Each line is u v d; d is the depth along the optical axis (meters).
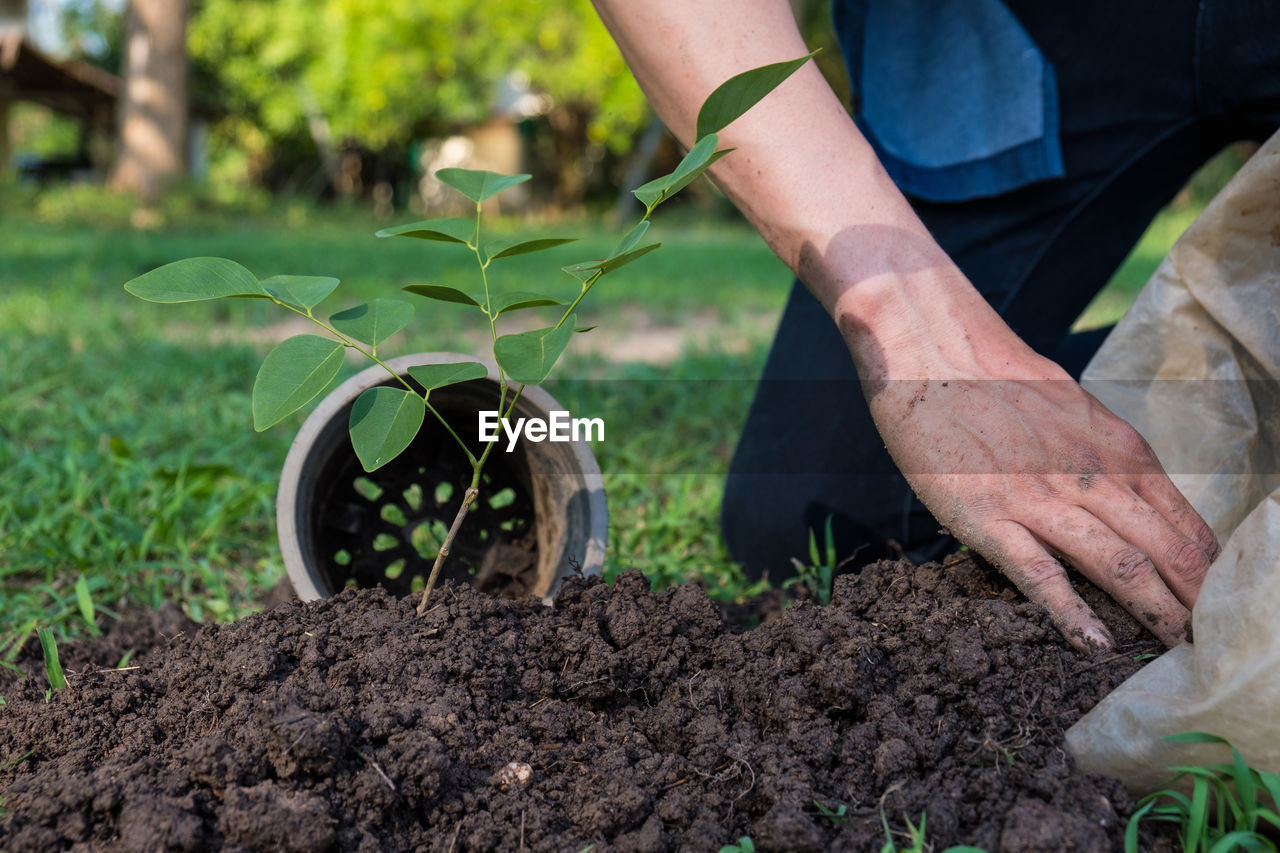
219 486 1.25
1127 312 0.81
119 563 1.08
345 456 0.86
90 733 0.72
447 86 10.68
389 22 9.94
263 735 0.67
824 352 1.11
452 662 0.74
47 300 2.83
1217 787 0.66
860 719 0.72
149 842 0.64
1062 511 0.73
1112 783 0.66
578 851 0.66
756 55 0.80
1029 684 0.71
